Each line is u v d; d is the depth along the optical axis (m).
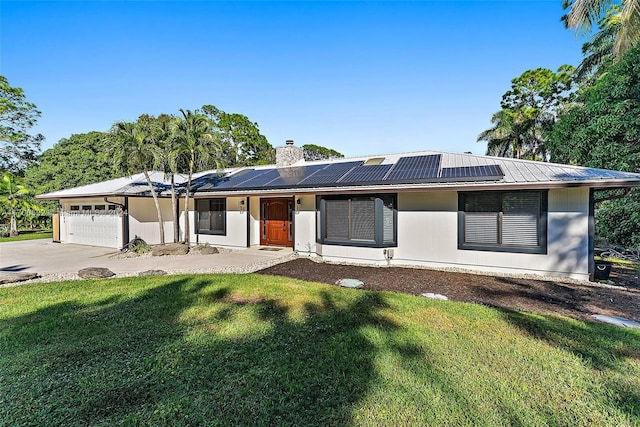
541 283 7.09
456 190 8.04
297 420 2.54
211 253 11.93
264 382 3.06
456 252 8.77
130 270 8.95
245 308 5.28
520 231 8.03
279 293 6.17
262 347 3.83
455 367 3.30
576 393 2.86
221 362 3.47
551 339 3.97
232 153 34.47
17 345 3.93
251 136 36.31
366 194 9.61
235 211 13.34
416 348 3.75
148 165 13.41
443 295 6.23
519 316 4.81
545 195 7.69
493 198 8.30
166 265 9.62
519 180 7.22
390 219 9.55
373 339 4.00
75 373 3.25
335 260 10.17
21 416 2.58
